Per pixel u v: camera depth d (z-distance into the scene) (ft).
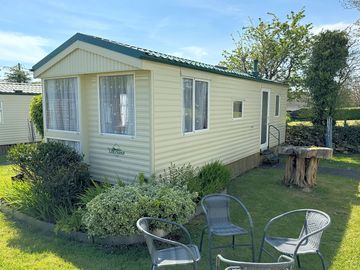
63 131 21.58
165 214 12.53
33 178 17.88
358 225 15.07
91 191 15.51
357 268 11.00
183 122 19.04
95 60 17.99
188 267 11.13
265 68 55.36
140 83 16.90
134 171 17.94
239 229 11.48
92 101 19.81
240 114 26.68
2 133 40.42
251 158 29.25
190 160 19.99
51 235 13.92
